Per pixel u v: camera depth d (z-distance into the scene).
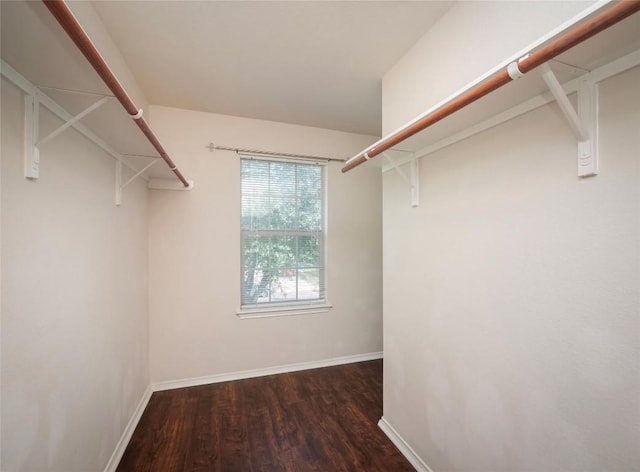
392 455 1.73
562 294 0.94
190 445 1.79
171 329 2.51
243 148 2.70
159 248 2.49
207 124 2.61
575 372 0.90
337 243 3.05
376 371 2.86
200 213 2.59
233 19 1.45
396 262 1.84
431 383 1.54
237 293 2.70
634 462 0.77
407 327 1.73
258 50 1.71
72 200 1.22
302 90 2.19
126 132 1.34
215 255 2.63
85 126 1.26
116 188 1.68
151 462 1.65
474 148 1.27
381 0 1.32
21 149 0.92
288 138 2.85
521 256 1.07
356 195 3.11
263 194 2.85
